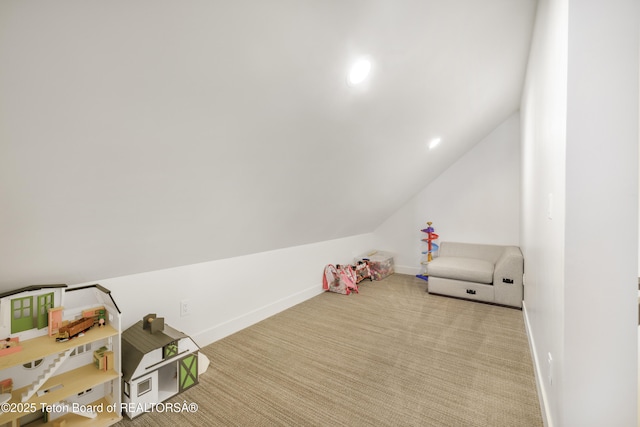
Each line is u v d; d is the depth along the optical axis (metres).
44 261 1.49
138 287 2.02
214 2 0.98
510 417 1.58
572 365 1.05
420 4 1.44
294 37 1.26
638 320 0.99
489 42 2.03
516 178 3.93
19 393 1.42
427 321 2.85
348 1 1.25
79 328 1.52
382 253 4.81
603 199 1.00
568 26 1.02
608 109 0.99
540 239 1.82
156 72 1.08
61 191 1.25
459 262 3.72
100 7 0.85
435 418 1.58
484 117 3.39
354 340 2.46
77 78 0.96
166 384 1.84
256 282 2.84
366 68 1.67
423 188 4.52
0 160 1.03
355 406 1.67
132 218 1.61
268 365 2.08
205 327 2.41
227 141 1.55
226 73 1.23
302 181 2.30
